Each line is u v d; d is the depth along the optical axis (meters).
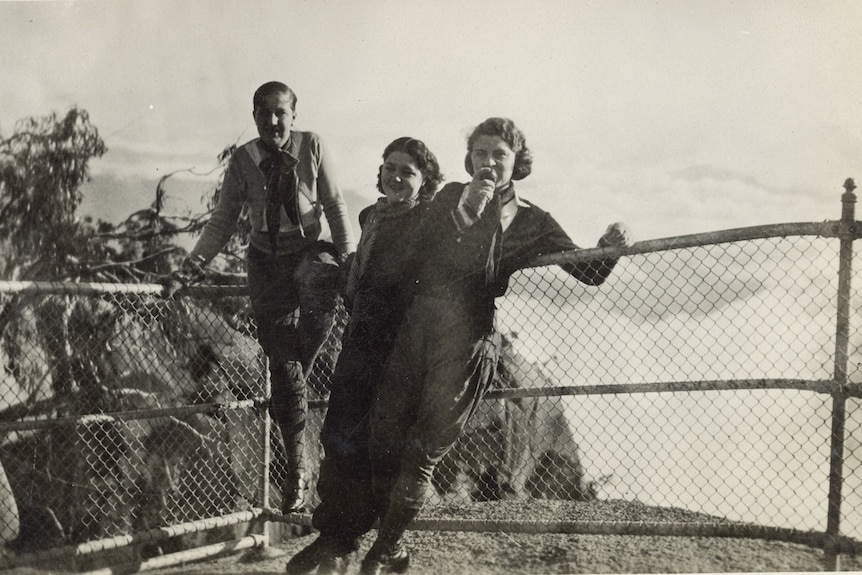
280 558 5.03
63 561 4.79
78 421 4.68
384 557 4.28
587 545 4.61
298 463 4.98
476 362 4.25
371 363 4.53
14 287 4.25
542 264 4.40
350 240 5.04
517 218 4.50
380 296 4.50
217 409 5.00
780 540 4.15
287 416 5.01
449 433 4.24
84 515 5.43
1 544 5.04
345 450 4.54
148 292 4.86
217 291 5.09
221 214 5.22
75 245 5.50
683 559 4.39
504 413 5.21
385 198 4.63
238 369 5.54
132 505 5.51
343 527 4.54
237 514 5.02
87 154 5.44
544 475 5.17
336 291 5.02
